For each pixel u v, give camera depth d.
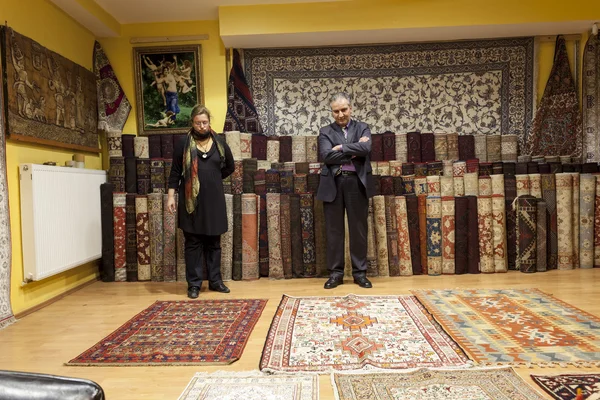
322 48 5.25
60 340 2.89
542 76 5.17
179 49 5.25
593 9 4.66
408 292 3.88
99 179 4.69
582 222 4.78
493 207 4.66
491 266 4.64
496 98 5.18
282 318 3.16
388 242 4.66
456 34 5.00
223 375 2.25
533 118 5.13
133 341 2.78
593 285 3.99
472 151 5.00
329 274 4.69
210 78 5.29
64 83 4.34
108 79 5.18
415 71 5.21
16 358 2.58
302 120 5.29
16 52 3.58
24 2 3.81
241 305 3.58
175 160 3.97
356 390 2.04
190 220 3.89
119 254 4.75
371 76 5.24
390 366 2.30
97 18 4.70
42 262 3.62
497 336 2.70
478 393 1.98
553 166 4.93
